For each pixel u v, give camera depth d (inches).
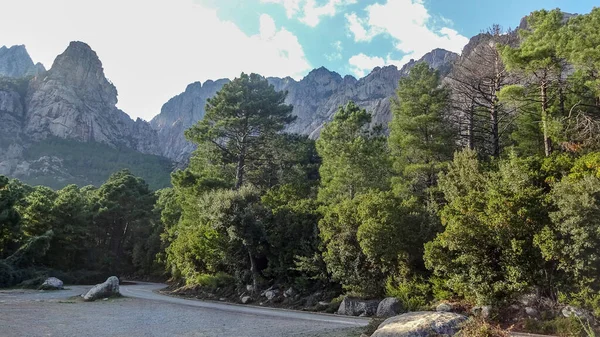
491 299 647.8
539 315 613.6
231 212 1208.2
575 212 584.7
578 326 543.2
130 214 2787.9
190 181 1699.1
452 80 1320.1
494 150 1180.5
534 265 647.1
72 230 2178.9
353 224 926.4
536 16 997.8
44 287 1443.2
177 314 797.2
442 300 754.8
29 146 6781.5
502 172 783.7
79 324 603.8
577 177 669.3
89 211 2583.7
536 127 1163.3
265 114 1893.5
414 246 868.6
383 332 420.8
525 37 1011.9
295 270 1138.7
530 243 653.3
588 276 591.8
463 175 894.4
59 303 938.7
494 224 661.3
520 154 1182.3
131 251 2778.1
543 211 645.9
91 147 7411.4
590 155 716.0
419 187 1288.1
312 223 1154.0
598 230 551.5
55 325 580.1
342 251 923.4
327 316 818.2
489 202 684.1
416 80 1354.6
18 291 1336.1
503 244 662.5
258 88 1964.8
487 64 1213.1
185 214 1733.5
